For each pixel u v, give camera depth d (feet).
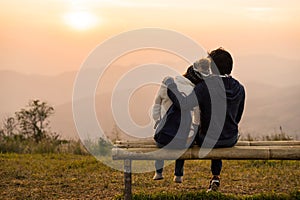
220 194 18.28
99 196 20.51
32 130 49.60
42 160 31.58
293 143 18.65
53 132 43.55
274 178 23.85
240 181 23.26
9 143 39.40
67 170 26.89
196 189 21.54
